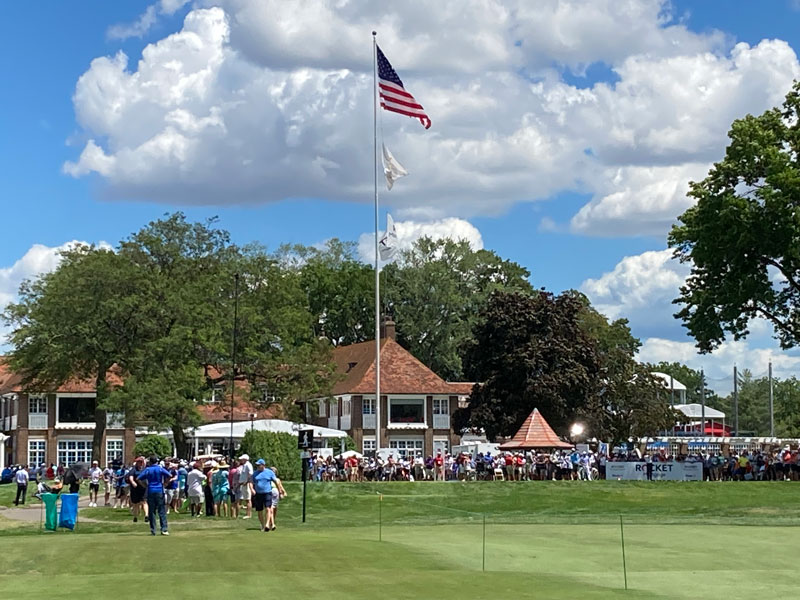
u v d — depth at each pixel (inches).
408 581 811.4
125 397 2677.2
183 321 2869.1
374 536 1230.3
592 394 3344.0
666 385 3946.9
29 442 3622.0
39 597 730.2
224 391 2930.6
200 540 1111.0
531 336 3287.4
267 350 3046.3
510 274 4992.6
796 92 2551.7
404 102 2277.3
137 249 3088.1
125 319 2842.0
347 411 3762.3
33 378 3100.4
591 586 810.8
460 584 801.6
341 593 745.6
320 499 1937.7
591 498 2031.3
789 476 2346.2
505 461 2416.3
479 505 1945.1
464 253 4758.9
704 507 1865.2
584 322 4347.9
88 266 2824.8
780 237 2378.2
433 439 3779.5
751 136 2493.8
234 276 3070.9
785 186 2347.4
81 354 2871.6
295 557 959.6
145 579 820.6
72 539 1129.4
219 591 752.3
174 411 2709.2
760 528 1380.4
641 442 3846.0
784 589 813.2
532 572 900.0
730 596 773.9
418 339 4606.3
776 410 6259.8
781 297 2512.3
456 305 4581.7
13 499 2174.0
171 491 1695.4
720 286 2496.3
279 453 2370.8
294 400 3029.0
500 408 3240.7
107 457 3676.2
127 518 1600.6
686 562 991.6
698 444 3540.8
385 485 2111.2
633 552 1066.7
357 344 4192.9
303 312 3169.3
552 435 2600.9
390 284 4709.6
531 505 1945.1
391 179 2391.7
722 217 2390.5
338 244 5128.0
